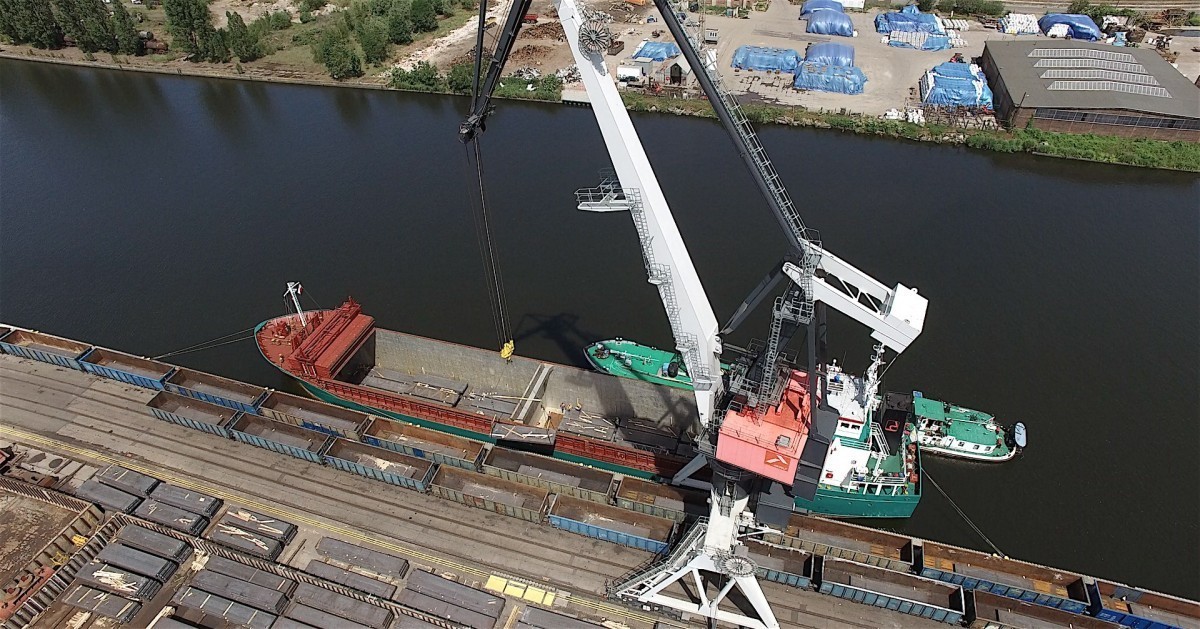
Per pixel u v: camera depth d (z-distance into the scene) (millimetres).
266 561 39156
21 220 76062
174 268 68250
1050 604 37000
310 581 38562
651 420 52250
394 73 112750
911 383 54219
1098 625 35906
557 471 46125
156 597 38531
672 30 29000
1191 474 46625
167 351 58281
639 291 64938
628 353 54531
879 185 81500
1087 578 37406
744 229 72938
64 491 44406
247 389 51281
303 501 43625
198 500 43062
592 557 40344
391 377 57156
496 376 55438
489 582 39000
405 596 37688
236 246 71688
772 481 35312
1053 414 51219
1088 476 46688
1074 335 58500
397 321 61469
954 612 35969
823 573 38500
